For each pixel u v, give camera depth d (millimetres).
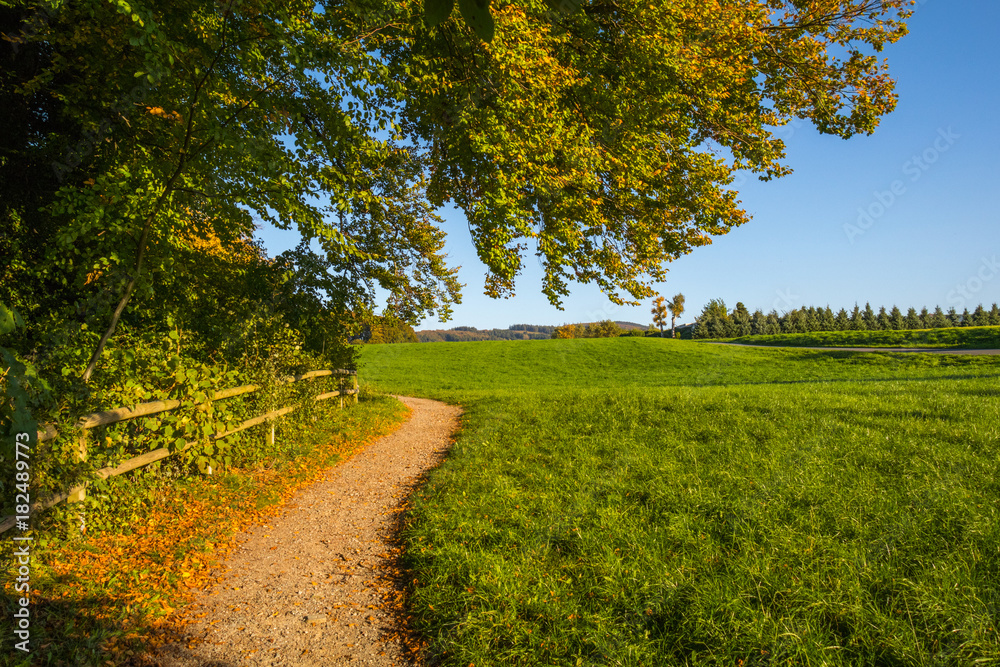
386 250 11172
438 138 10008
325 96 7145
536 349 45406
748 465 6742
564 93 9695
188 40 6148
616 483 6367
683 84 10688
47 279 7164
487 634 3527
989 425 8094
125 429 5523
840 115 12336
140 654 3453
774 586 3824
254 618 4027
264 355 8969
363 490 7441
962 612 3354
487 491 6469
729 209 12172
